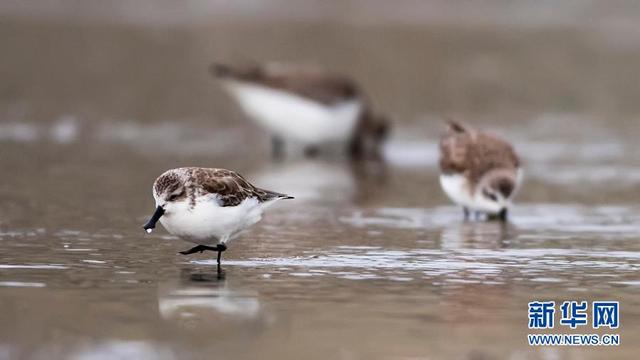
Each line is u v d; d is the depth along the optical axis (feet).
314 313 34.83
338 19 128.36
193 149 72.79
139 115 83.30
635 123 84.64
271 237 46.55
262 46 110.73
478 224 50.90
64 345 31.04
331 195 58.75
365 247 44.91
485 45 115.03
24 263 40.52
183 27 120.98
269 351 31.01
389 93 94.07
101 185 58.54
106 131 77.41
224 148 74.13
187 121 82.33
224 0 134.21
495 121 84.79
